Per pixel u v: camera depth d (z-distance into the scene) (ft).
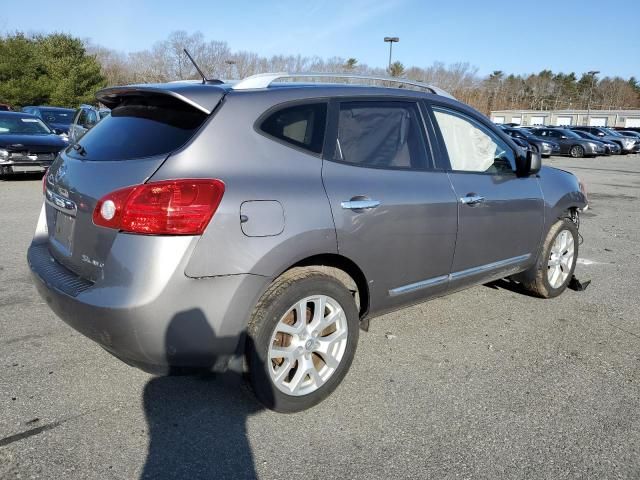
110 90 10.11
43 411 9.35
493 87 335.06
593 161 84.89
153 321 7.75
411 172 11.05
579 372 11.50
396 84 12.25
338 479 7.97
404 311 14.79
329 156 9.77
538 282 15.40
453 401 10.18
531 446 8.86
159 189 7.82
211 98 8.79
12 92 118.93
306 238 8.91
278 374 9.11
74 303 8.23
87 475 7.83
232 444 8.68
